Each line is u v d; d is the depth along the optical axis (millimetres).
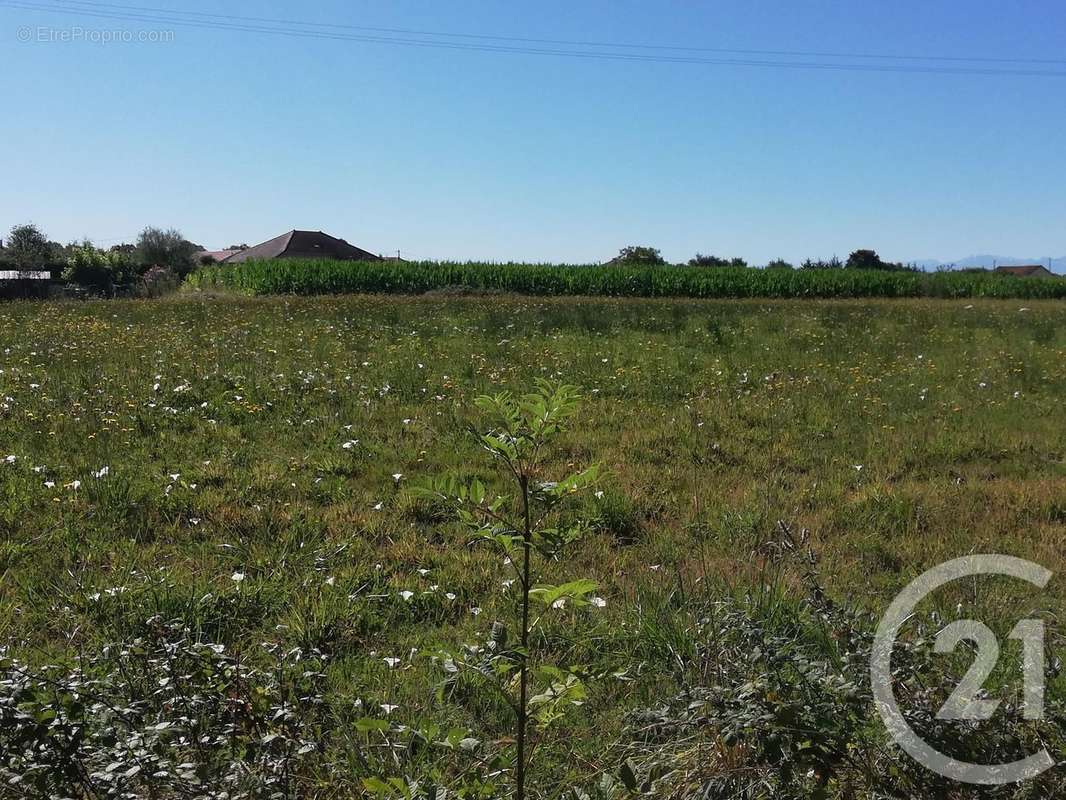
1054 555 5062
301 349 11742
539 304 22312
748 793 2295
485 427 7672
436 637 3906
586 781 2686
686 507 5926
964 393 10234
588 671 2490
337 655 3736
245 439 7195
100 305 18594
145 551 4746
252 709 2553
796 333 15133
